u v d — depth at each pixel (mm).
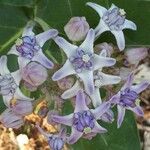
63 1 250
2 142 383
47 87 236
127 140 268
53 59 242
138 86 241
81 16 250
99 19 249
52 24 250
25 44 229
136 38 252
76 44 237
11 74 236
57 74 224
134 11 255
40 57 229
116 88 239
